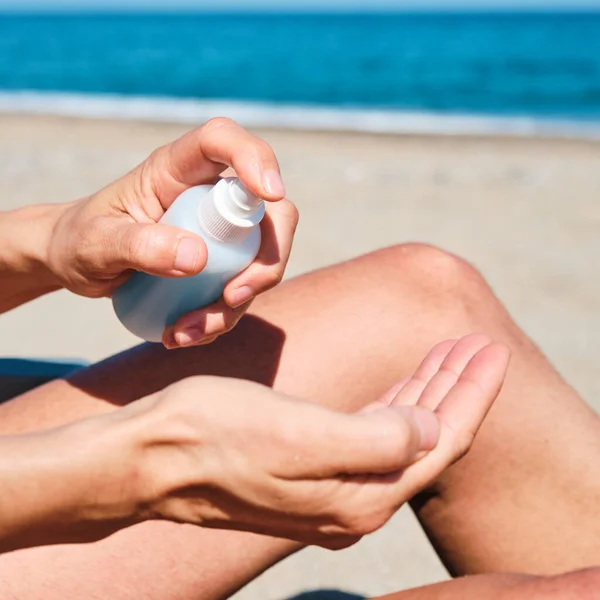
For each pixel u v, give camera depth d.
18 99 16.19
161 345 1.49
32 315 3.96
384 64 33.50
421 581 2.10
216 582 1.34
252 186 1.12
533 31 60.44
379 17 117.50
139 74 30.08
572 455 1.41
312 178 7.13
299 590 2.05
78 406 1.41
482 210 6.09
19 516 0.89
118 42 51.91
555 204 6.29
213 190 1.19
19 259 1.37
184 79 28.38
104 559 1.27
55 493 0.88
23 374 1.88
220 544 1.33
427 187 6.83
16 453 0.88
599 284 4.50
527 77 27.59
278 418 0.85
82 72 30.62
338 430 0.86
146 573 1.29
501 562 1.42
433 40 50.66
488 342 1.13
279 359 1.46
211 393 0.88
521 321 3.98
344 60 35.91
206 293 1.23
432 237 5.39
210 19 110.31
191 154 1.19
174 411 0.87
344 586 2.07
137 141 9.21
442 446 0.96
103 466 0.88
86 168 7.28
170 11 137.12
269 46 47.28
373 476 0.91
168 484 0.88
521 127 11.91
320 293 1.54
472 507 1.42
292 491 0.88
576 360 3.49
